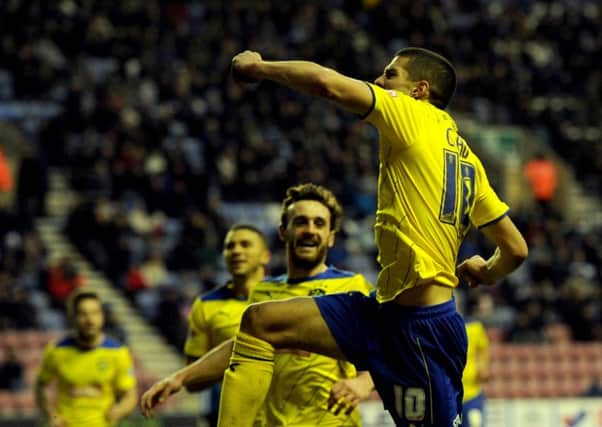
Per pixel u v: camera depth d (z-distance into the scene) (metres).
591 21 90.19
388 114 13.75
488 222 15.08
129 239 56.09
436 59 14.73
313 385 18.53
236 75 13.55
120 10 75.12
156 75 70.31
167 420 35.34
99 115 63.44
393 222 13.99
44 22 72.25
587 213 74.06
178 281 54.31
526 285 60.09
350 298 14.38
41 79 68.56
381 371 14.18
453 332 14.18
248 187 62.84
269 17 79.50
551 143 78.25
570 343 57.03
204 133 65.19
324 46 76.69
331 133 69.75
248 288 22.55
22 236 54.41
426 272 13.88
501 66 82.19
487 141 76.44
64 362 28.33
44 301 51.12
